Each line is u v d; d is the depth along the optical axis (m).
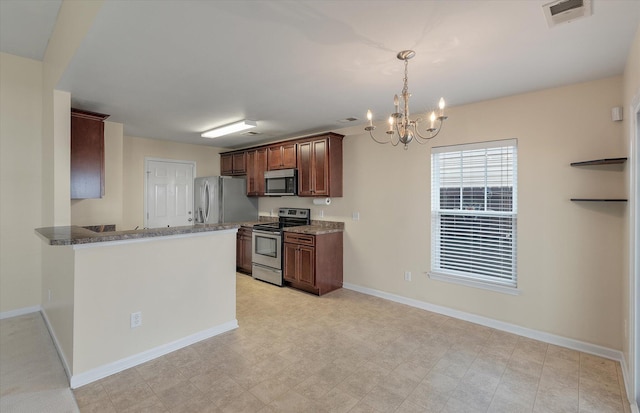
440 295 3.62
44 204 3.44
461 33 1.91
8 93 3.39
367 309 3.73
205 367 2.45
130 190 5.23
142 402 2.04
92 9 1.76
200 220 5.79
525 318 3.05
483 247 3.34
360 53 2.16
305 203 5.14
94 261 2.28
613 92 2.59
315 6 1.63
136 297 2.49
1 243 3.38
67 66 2.38
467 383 2.28
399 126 2.54
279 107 3.46
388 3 1.61
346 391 2.18
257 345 2.82
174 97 3.11
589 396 2.13
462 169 3.47
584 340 2.76
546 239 2.93
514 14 1.70
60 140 3.02
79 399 2.06
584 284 2.75
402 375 2.38
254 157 5.50
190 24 1.79
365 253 4.31
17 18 2.72
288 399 2.08
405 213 3.91
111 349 2.36
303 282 4.34
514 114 3.07
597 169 2.66
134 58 2.23
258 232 4.98
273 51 2.13
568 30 1.87
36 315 3.46
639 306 2.02
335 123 4.23
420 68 2.42
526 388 2.22
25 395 2.09
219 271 3.05
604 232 2.65
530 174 3.00
